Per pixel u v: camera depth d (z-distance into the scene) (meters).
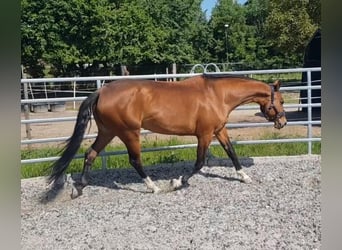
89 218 4.15
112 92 4.60
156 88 4.72
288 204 4.40
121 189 5.12
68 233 3.78
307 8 21.42
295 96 16.25
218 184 5.23
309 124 6.55
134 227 3.88
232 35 37.75
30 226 3.97
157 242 3.52
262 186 5.11
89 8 20.34
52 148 7.68
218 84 4.93
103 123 4.70
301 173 5.62
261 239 3.51
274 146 7.32
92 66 22.64
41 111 15.37
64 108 15.70
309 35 21.20
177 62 27.08
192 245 3.43
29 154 6.86
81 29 20.72
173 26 29.14
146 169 5.96
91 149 4.89
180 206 4.43
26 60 20.73
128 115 4.58
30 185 5.32
